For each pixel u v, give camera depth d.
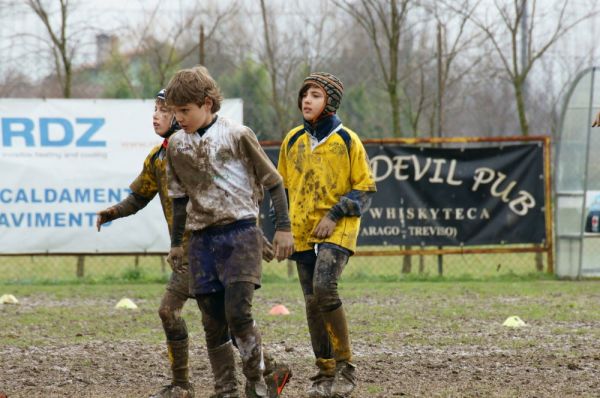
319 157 18.56
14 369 22.14
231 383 16.53
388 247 48.53
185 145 15.89
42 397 18.83
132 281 46.12
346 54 59.41
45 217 43.88
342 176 18.52
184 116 15.75
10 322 31.12
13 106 43.62
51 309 35.03
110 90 57.94
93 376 21.31
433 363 22.73
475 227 45.91
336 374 18.38
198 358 23.77
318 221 18.53
